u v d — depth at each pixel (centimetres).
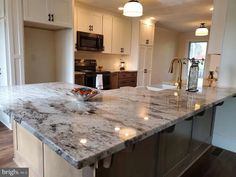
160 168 167
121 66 600
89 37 448
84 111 125
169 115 120
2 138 277
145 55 595
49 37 399
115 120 108
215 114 267
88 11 441
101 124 101
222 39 274
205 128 248
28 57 372
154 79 733
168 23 631
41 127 95
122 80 531
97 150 73
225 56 258
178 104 151
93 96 162
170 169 183
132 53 578
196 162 229
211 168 218
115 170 116
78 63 472
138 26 555
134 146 118
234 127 254
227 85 259
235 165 225
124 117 114
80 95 151
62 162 122
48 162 142
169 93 201
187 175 203
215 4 284
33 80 385
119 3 421
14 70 303
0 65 321
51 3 328
